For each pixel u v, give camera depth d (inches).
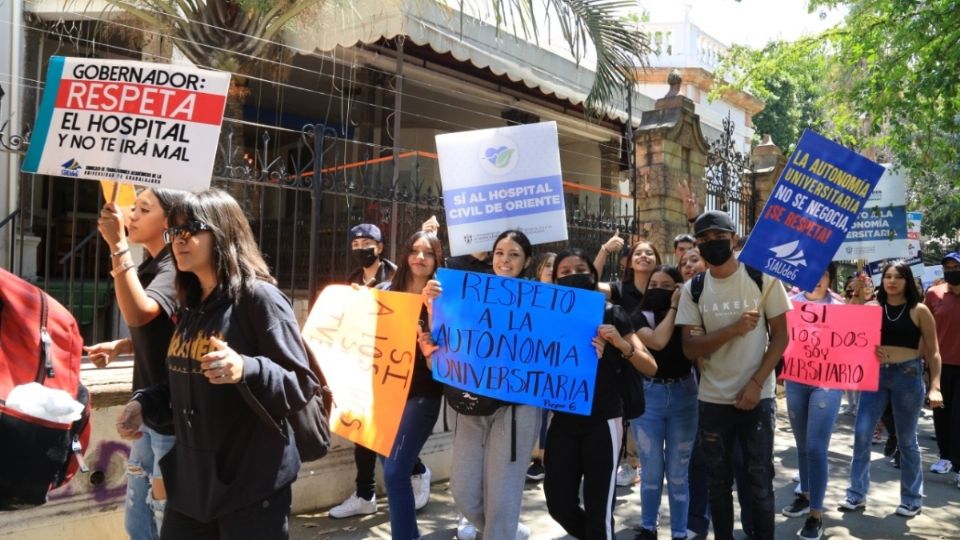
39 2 276.7
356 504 194.7
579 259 156.1
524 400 143.4
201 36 225.3
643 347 148.7
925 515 215.6
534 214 179.2
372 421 152.1
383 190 220.5
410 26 273.6
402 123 459.5
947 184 509.7
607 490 146.0
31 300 109.0
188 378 102.0
